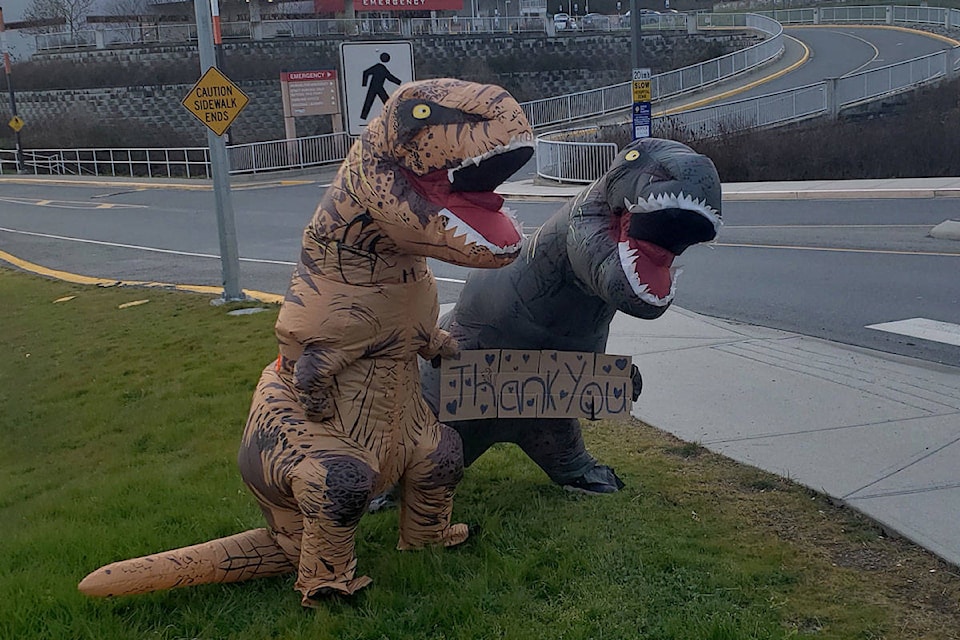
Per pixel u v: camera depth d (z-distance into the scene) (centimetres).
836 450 516
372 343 344
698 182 316
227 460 561
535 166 2883
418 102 304
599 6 7419
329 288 337
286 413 354
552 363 407
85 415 717
